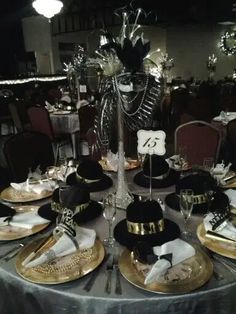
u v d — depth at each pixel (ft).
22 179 7.03
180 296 2.89
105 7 28.12
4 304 3.50
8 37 35.27
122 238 3.74
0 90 25.17
